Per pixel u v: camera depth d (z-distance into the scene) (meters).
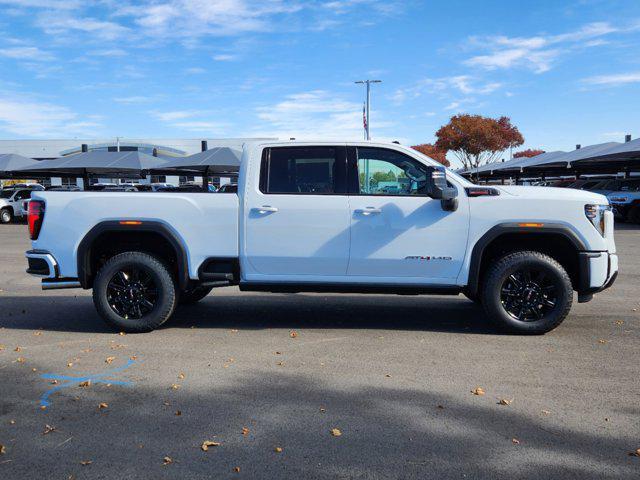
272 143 6.18
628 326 6.47
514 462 3.29
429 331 6.30
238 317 7.07
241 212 6.11
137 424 3.83
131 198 6.18
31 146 58.88
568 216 5.88
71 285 6.31
